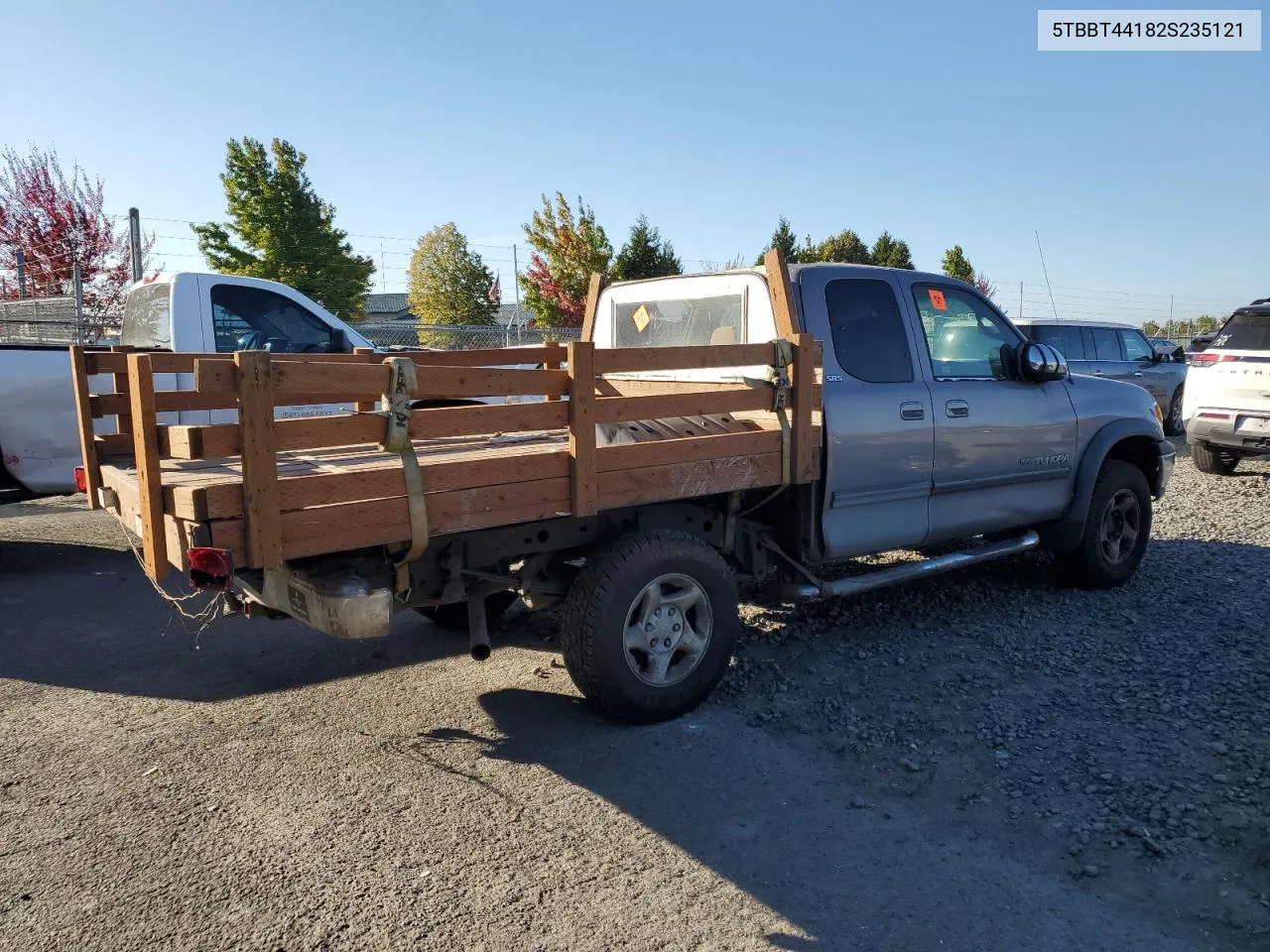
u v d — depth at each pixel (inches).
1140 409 251.0
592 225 1150.3
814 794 139.1
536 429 144.0
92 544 319.0
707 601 167.5
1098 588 243.1
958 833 127.8
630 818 133.0
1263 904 110.6
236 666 197.5
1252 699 168.9
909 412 198.4
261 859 123.3
